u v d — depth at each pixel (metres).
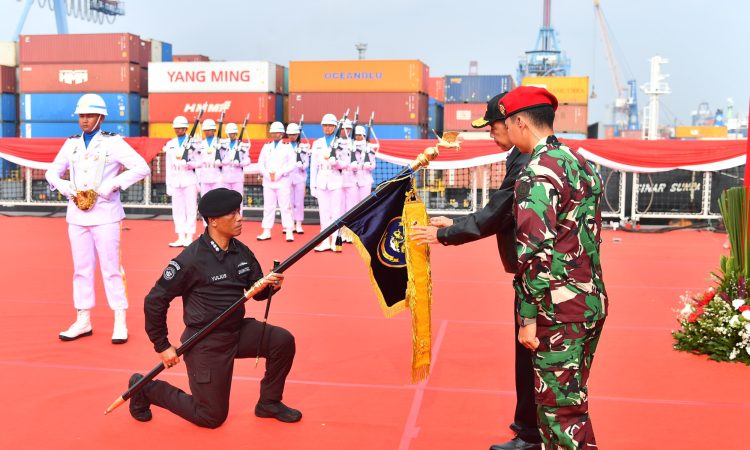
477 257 12.71
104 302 8.64
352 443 4.54
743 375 5.87
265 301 8.74
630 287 9.87
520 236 3.31
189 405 4.69
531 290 3.34
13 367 6.06
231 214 4.52
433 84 34.84
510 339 7.05
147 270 11.06
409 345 6.81
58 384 5.62
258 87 23.09
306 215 19.72
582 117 26.22
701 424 4.83
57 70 23.52
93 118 6.73
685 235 15.98
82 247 6.85
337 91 23.11
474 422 4.89
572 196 3.35
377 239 4.62
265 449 4.44
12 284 9.75
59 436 4.63
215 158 14.62
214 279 4.55
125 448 4.45
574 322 3.36
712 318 6.49
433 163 17.12
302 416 4.97
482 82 25.38
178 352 4.57
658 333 7.27
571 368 3.37
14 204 19.75
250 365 6.09
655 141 16.00
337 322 7.71
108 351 6.55
